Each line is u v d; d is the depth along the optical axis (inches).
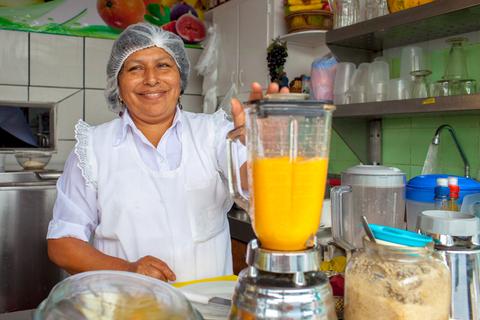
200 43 142.0
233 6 121.6
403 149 90.0
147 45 50.9
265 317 22.7
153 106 50.3
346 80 87.7
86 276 28.5
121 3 131.6
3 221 96.7
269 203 23.0
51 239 48.4
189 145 52.9
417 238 25.4
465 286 28.5
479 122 76.3
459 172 79.9
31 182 101.4
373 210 45.3
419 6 68.8
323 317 23.3
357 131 95.4
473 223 29.0
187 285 37.7
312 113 22.8
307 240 24.1
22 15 121.0
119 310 25.1
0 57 119.2
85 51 128.4
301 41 106.9
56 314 25.0
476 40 77.3
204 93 135.0
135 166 50.9
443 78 78.3
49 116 124.2
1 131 119.0
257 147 23.3
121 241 50.3
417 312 24.3
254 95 30.0
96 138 52.0
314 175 23.0
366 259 26.4
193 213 52.0
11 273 98.0
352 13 88.1
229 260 56.1
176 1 138.0
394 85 80.4
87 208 51.1
